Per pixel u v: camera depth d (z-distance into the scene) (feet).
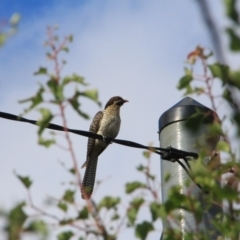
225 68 24.12
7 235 22.62
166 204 25.79
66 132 27.40
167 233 26.48
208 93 26.68
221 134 26.55
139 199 25.41
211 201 26.50
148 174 26.05
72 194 25.31
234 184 26.13
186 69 27.07
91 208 25.18
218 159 27.76
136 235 25.27
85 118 27.40
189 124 27.81
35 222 22.90
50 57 27.22
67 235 24.90
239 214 26.16
